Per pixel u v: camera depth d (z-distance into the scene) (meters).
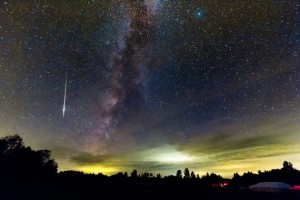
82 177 31.14
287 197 25.75
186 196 25.77
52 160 31.03
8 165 25.34
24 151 28.08
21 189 21.45
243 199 24.81
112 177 34.47
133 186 30.05
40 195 20.48
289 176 41.88
